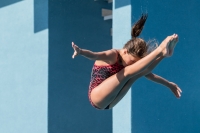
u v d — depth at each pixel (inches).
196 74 1332.4
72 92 1616.6
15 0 1688.0
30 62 1624.0
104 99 964.0
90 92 1000.9
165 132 1312.7
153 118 1302.9
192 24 1348.4
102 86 961.5
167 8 1342.3
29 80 1621.6
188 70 1336.1
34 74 1606.8
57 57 1585.9
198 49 1338.6
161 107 1316.4
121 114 1299.2
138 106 1286.9
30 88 1616.6
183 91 1330.0
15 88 1668.3
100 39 1722.4
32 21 1626.5
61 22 1606.8
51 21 1582.2
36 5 1615.4
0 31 1738.4
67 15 1625.2
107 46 1743.4
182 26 1347.2
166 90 1326.3
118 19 1327.5
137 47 965.2
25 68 1640.0
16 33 1680.6
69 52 1619.1
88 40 1685.5
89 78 1669.5
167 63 1322.6
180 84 1331.2
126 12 1306.6
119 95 994.1
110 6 1759.4
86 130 1647.4
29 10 1638.8
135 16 1298.0
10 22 1704.0
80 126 1631.4
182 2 1353.3
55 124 1565.0
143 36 1298.0
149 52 1002.1
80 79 1642.5
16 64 1672.0
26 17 1648.6
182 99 1330.0
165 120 1316.4
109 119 1716.3
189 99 1328.7
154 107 1307.8
